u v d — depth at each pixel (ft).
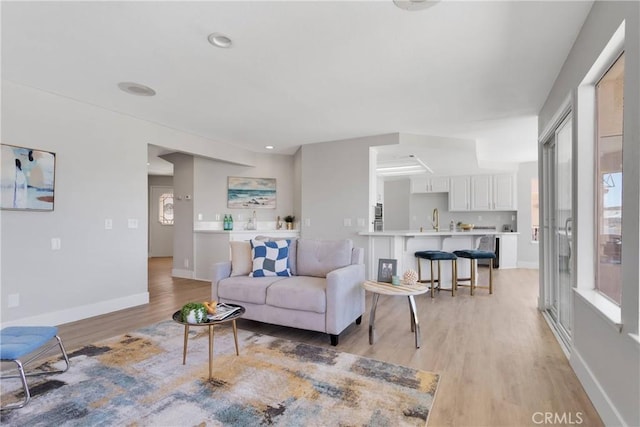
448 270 17.46
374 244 16.47
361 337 9.98
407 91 10.65
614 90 6.51
